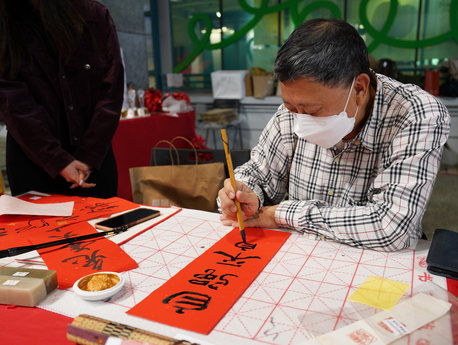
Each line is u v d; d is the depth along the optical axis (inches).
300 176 46.9
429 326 21.8
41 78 56.5
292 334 22.2
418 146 35.2
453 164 180.1
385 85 40.7
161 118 129.0
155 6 228.4
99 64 60.7
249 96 209.8
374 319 22.8
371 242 33.9
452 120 176.4
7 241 36.9
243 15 213.3
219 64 227.1
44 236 38.0
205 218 43.1
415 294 25.4
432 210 120.5
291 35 32.1
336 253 33.5
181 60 235.0
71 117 58.8
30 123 52.9
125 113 119.1
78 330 21.6
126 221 41.1
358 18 191.8
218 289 27.4
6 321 24.4
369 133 39.9
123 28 168.2
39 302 26.5
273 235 37.9
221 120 191.6
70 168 54.2
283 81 32.0
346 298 25.8
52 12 52.8
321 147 42.1
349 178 43.4
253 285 28.1
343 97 32.7
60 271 30.7
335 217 36.1
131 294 27.2
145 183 60.7
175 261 32.4
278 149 48.4
